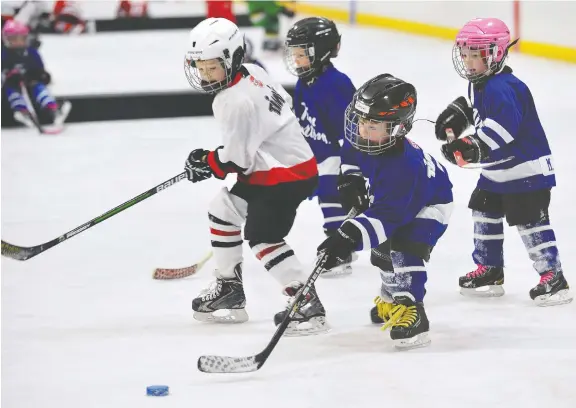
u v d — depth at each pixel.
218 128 21.14
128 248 12.26
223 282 9.34
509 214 9.61
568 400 7.27
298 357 8.34
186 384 7.76
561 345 8.49
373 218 8.16
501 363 8.08
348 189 8.96
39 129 20.88
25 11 26.80
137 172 16.78
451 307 9.68
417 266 8.52
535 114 9.49
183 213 14.01
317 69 10.69
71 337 9.04
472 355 8.29
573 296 9.88
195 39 8.59
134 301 10.12
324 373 7.93
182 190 15.41
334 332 9.02
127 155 18.34
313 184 9.13
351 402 7.30
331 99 10.62
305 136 10.95
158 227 13.26
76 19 39.31
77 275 11.12
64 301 10.16
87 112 22.62
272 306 9.88
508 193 9.55
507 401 7.27
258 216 8.92
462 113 9.72
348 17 38.97
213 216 9.17
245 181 9.05
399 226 8.31
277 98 9.04
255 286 10.59
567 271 10.78
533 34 27.42
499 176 9.53
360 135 8.12
